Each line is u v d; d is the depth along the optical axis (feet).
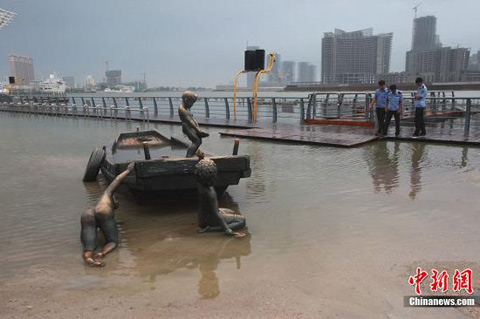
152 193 19.65
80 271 13.35
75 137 52.85
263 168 29.89
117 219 18.79
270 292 11.63
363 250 14.48
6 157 36.70
